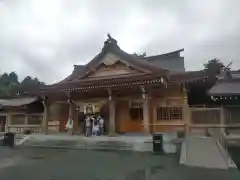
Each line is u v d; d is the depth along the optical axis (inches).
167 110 807.7
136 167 435.2
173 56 1139.9
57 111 1017.5
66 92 892.6
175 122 785.6
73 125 929.5
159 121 810.8
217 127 677.3
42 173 413.4
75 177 381.1
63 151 625.9
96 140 679.1
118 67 945.5
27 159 542.9
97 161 494.0
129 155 535.5
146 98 779.4
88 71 968.3
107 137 714.8
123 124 870.4
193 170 410.6
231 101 693.9
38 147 702.5
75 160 513.7
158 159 492.4
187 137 630.5
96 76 973.2
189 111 724.7
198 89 860.0
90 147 636.7
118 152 573.0
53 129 995.9
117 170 416.8
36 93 947.3
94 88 818.2
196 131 700.7
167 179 359.3
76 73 984.3
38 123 1021.2
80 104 940.6
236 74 888.9
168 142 593.9
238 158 511.8
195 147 530.3
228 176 373.7
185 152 501.7
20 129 1049.5
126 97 867.4
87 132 805.2
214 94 675.4
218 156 478.3
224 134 653.3
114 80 792.9
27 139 789.2
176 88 806.5
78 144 677.3
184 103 772.6
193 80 724.7
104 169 427.8
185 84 768.9
